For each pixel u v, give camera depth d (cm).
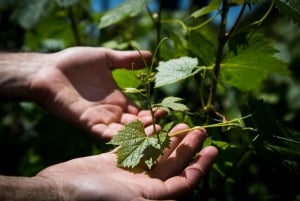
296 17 48
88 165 48
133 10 59
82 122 60
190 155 49
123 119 60
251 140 52
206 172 47
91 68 64
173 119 59
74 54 64
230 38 56
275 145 53
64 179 44
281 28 129
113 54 64
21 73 65
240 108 55
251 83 63
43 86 63
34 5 79
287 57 117
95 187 42
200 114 58
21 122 99
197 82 66
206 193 55
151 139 48
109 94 62
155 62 65
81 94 62
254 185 82
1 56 68
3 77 65
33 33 88
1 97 66
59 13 85
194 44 61
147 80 50
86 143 66
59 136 68
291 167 52
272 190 57
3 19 104
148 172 48
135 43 80
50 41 101
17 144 93
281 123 54
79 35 87
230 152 56
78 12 85
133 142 48
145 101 65
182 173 47
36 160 80
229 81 63
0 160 92
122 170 48
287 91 106
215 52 60
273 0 49
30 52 70
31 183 43
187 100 77
